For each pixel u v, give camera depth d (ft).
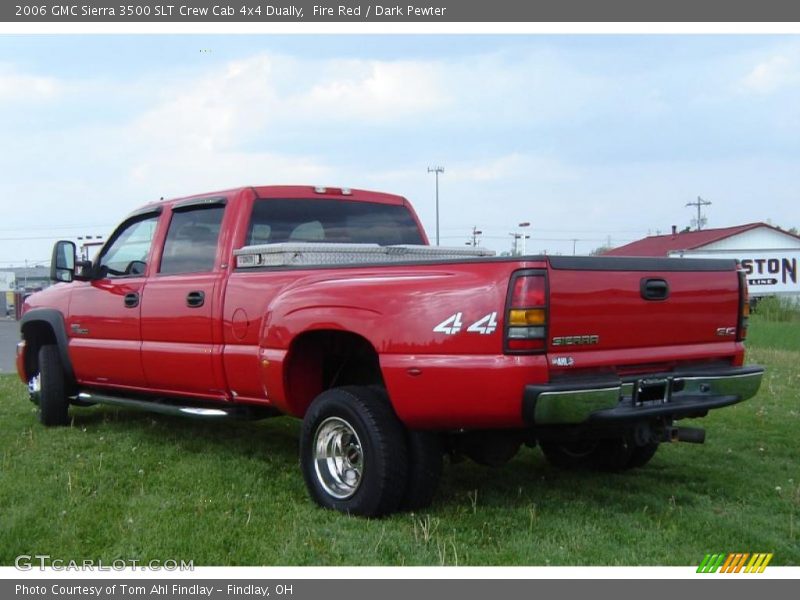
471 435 15.23
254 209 19.21
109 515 15.46
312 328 15.76
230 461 19.76
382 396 15.44
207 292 18.63
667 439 15.33
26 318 24.66
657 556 13.51
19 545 13.93
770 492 17.22
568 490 17.57
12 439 22.30
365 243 20.97
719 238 141.18
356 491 15.29
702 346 15.76
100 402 22.49
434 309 14.03
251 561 13.32
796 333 59.21
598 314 13.99
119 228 22.53
